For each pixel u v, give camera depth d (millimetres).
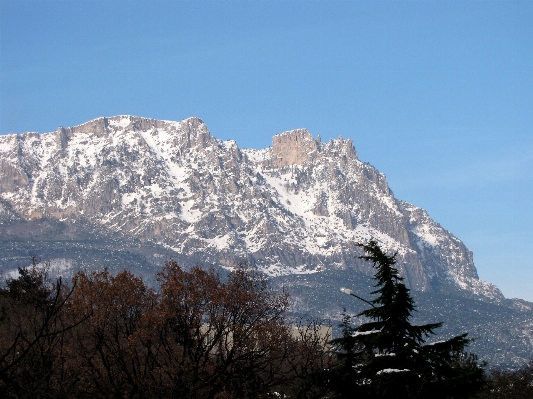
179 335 78875
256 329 77188
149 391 71812
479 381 64188
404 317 67688
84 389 70625
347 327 71562
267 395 79062
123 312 76938
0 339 72875
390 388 64625
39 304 81438
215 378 72938
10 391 60156
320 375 66750
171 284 78562
